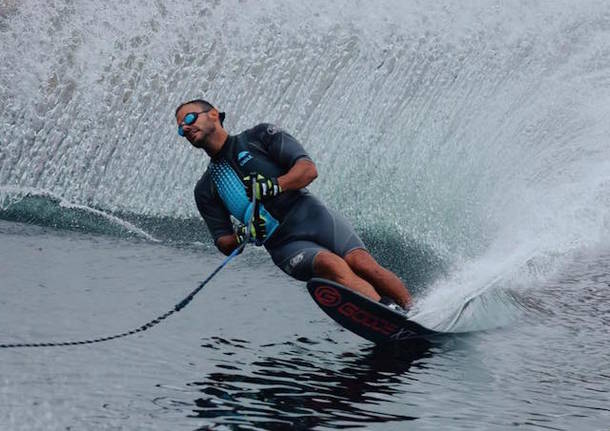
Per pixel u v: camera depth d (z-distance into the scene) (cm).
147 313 1570
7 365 1243
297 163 1530
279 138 1555
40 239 2234
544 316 1617
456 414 1095
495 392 1186
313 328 1509
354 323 1432
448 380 1238
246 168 1554
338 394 1164
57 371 1225
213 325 1507
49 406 1088
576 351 1397
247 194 1549
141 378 1206
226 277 1877
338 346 1403
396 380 1230
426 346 1414
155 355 1319
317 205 1566
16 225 2412
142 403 1106
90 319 1514
